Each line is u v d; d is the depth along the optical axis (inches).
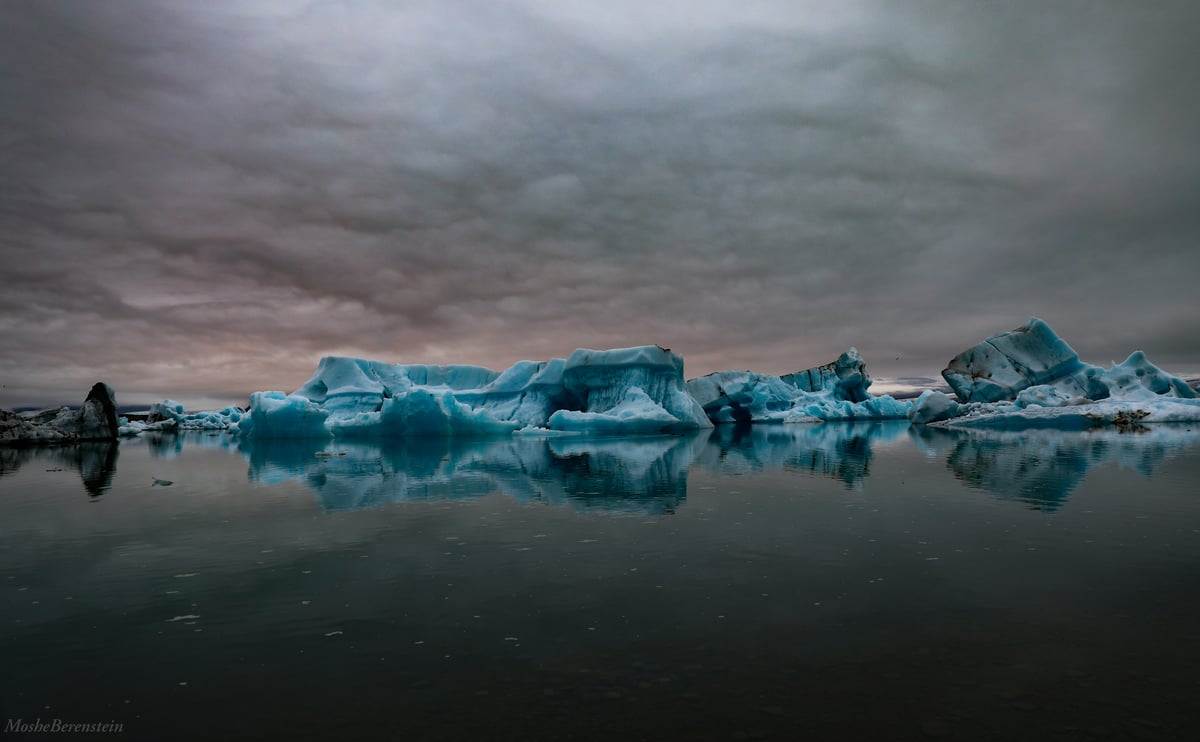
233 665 156.0
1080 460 576.4
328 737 122.6
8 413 1087.0
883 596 197.8
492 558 254.5
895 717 126.0
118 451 906.7
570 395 1630.2
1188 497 367.2
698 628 173.9
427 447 967.0
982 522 307.1
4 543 288.8
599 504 385.7
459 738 121.0
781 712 128.6
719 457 710.5
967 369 1712.6
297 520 340.2
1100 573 218.2
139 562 253.3
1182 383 1393.9
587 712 130.0
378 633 175.2
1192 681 139.3
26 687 145.9
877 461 620.7
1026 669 145.9
